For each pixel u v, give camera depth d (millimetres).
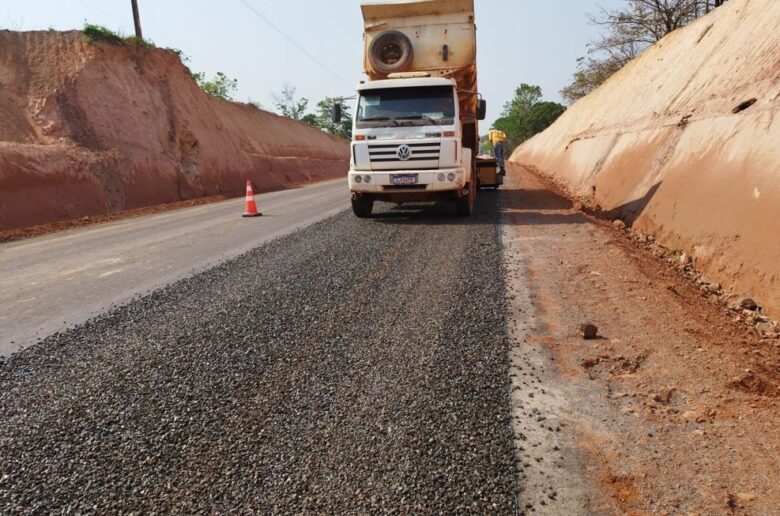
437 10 10578
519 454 2695
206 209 14500
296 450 2758
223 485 2490
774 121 5840
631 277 5605
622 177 10961
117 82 18203
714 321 4520
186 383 3537
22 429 3025
